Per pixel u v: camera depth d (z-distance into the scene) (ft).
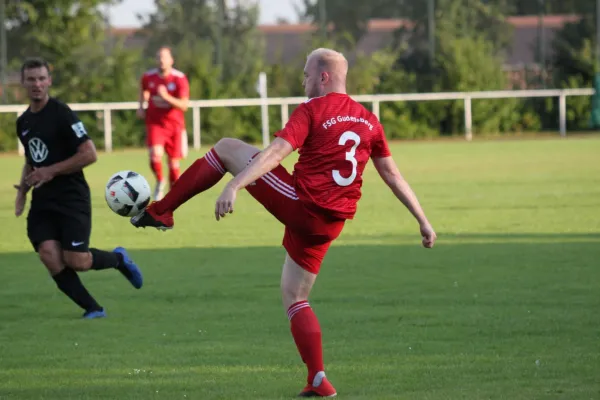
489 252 79.00
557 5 272.51
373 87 250.16
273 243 86.79
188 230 96.53
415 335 50.37
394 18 268.21
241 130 235.81
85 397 38.93
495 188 130.62
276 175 39.11
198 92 234.79
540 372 42.01
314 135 38.73
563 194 121.90
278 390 39.81
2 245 88.02
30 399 38.75
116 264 59.88
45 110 57.21
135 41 254.68
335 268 72.49
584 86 260.62
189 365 44.68
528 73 266.36
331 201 38.78
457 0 268.00
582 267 71.26
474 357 45.21
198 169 40.50
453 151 202.90
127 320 55.77
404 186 41.86
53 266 56.18
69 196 56.70
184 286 66.33
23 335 52.03
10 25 229.66
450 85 250.16
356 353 46.47
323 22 268.41
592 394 37.88
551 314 55.31
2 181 151.84
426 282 66.33
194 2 255.09
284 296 40.09
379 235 90.17
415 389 39.32
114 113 226.58
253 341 49.88
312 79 39.99
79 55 228.63
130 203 46.14
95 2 231.30
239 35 257.75
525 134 253.03
